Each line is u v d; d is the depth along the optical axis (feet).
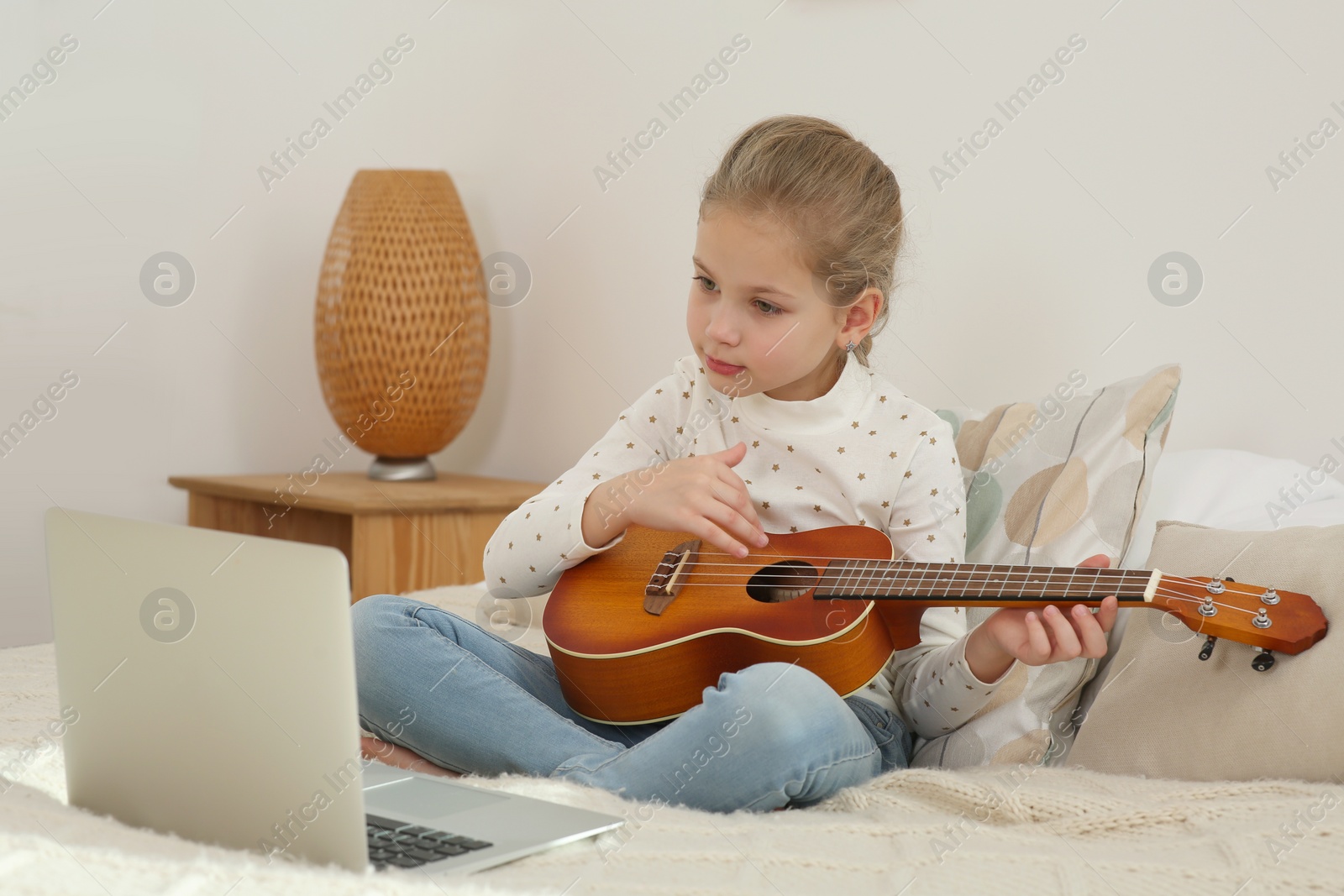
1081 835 3.00
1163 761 3.50
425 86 8.93
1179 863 2.66
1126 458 4.40
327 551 2.42
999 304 6.02
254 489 7.85
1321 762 3.15
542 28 8.23
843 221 3.97
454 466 9.17
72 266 8.11
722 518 3.88
